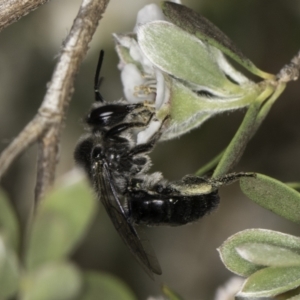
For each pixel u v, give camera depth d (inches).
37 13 5.8
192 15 4.4
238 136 4.4
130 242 4.5
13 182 5.8
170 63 4.4
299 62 4.5
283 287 4.1
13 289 3.7
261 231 4.2
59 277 3.7
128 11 5.7
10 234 3.8
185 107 4.5
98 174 4.7
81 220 3.8
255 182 4.2
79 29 4.2
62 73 4.1
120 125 4.7
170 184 4.7
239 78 4.5
